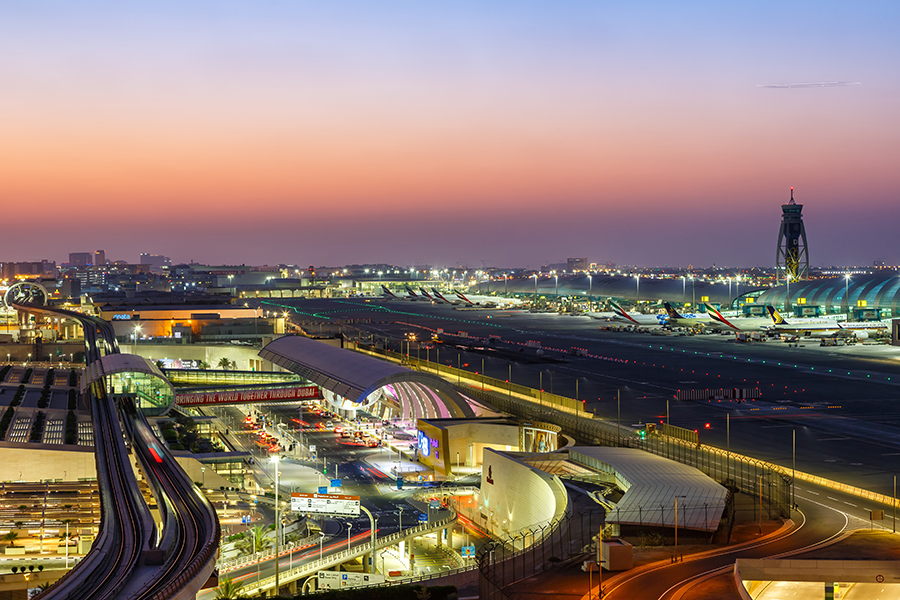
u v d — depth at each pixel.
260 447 150.88
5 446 134.88
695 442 125.31
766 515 89.75
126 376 175.75
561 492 95.75
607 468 104.81
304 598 72.75
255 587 83.44
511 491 106.81
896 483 105.38
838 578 70.56
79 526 110.44
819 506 94.00
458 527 113.19
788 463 116.12
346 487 123.56
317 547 96.25
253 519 107.75
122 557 83.94
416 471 132.25
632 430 137.38
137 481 121.06
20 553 102.81
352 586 83.69
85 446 139.62
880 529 84.25
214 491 122.44
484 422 135.88
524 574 72.56
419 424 139.25
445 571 86.81
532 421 133.88
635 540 80.88
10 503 120.75
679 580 69.31
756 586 74.44
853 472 110.94
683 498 89.62
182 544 88.31
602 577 70.88
